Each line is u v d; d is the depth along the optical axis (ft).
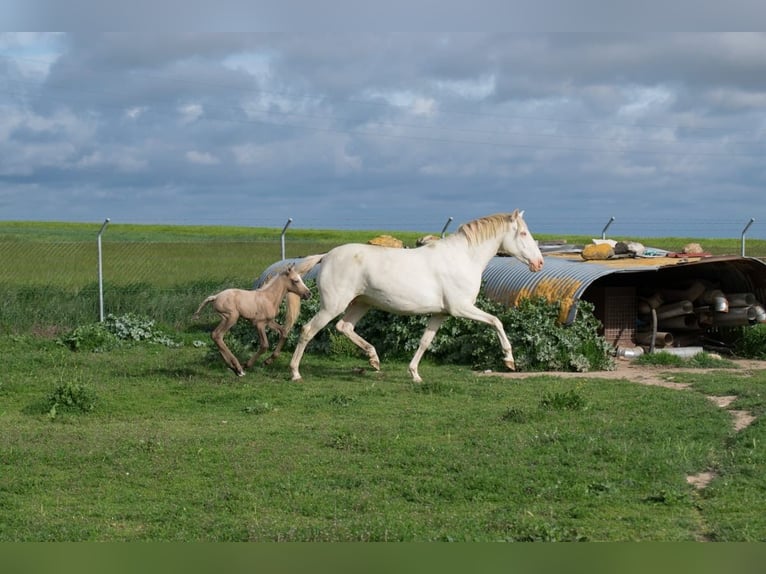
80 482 28.25
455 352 56.34
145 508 25.52
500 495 26.76
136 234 154.30
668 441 33.06
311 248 94.99
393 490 27.37
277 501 26.23
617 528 23.27
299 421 37.91
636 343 62.18
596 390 45.19
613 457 30.58
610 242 70.28
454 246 48.55
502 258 67.26
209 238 136.56
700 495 26.76
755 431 33.86
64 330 66.80
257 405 40.37
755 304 62.75
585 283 55.36
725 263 62.75
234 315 48.67
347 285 47.73
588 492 26.81
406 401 42.34
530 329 53.67
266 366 51.42
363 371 50.88
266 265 86.22
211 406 41.39
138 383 46.85
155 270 80.84
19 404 41.93
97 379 47.98
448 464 29.94
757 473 28.48
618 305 61.93
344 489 27.61
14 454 31.32
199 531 23.26
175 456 31.27
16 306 68.33
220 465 30.17
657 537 22.44
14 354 56.39
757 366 56.95
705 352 59.88
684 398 42.32
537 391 44.83
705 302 62.39
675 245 129.90
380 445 32.53
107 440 33.73
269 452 31.86
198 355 57.72
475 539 22.16
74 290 72.28
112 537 22.86
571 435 33.42
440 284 47.93
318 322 48.06
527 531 22.65
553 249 75.00
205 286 76.02
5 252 82.12
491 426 36.19
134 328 63.98
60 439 33.99
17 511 25.32
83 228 171.94
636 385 46.83
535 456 30.91
